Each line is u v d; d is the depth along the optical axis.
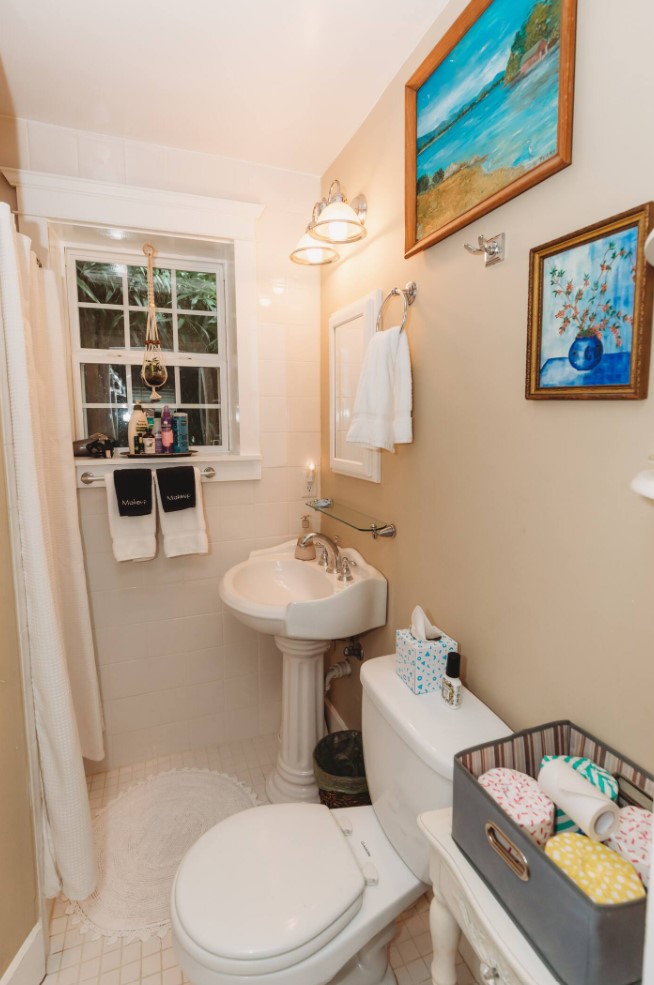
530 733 0.95
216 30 1.32
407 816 1.12
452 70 1.21
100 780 2.03
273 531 2.22
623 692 0.86
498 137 1.07
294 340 2.17
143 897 1.55
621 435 0.84
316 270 2.17
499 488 1.14
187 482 1.98
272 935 0.96
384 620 1.71
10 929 1.22
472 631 1.26
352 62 1.45
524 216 1.03
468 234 1.20
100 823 1.81
